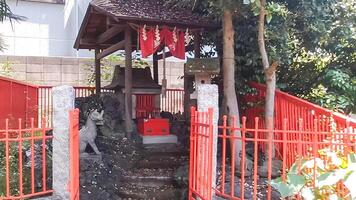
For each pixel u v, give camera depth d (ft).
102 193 18.10
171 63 43.75
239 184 17.28
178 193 19.34
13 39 46.93
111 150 22.88
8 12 27.76
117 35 31.71
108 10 24.04
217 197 15.78
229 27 20.54
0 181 17.17
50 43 49.16
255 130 14.28
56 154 15.60
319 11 21.62
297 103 19.27
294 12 21.63
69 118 15.05
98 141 23.81
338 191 12.09
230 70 20.61
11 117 28.48
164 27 24.57
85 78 43.86
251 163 19.13
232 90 20.57
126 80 25.13
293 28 22.88
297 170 13.01
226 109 20.71
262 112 22.39
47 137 15.51
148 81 28.71
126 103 25.08
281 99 20.70
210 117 14.78
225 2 19.39
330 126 16.24
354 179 10.52
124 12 23.94
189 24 24.39
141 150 23.34
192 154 16.71
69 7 50.11
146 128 25.04
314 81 25.38
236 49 24.21
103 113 24.20
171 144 24.91
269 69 19.45
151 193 19.49
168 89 37.70
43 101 31.48
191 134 16.78
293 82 25.95
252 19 22.45
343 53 24.88
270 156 14.08
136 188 20.10
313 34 23.66
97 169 19.77
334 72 23.31
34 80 41.96
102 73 42.65
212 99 16.43
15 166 18.43
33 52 48.19
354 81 23.20
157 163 22.31
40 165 18.53
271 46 21.93
